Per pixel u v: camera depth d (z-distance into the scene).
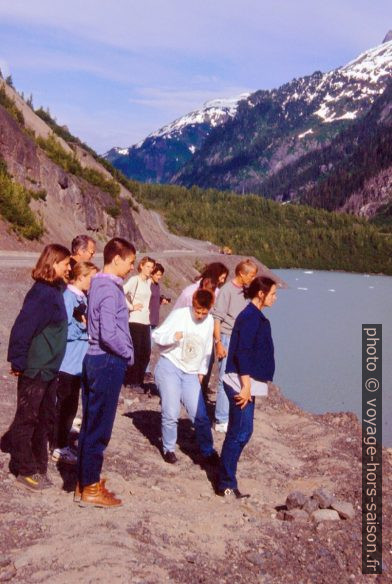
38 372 5.91
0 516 5.36
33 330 5.78
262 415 11.90
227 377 6.97
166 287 48.53
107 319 5.56
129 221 81.69
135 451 8.13
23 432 6.01
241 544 5.81
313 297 89.00
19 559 4.65
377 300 88.56
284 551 5.88
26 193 54.19
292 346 39.81
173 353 8.00
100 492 5.94
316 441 10.28
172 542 5.47
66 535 5.15
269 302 6.86
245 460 8.66
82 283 7.01
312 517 6.73
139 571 4.67
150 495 6.66
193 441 9.11
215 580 4.98
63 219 63.78
